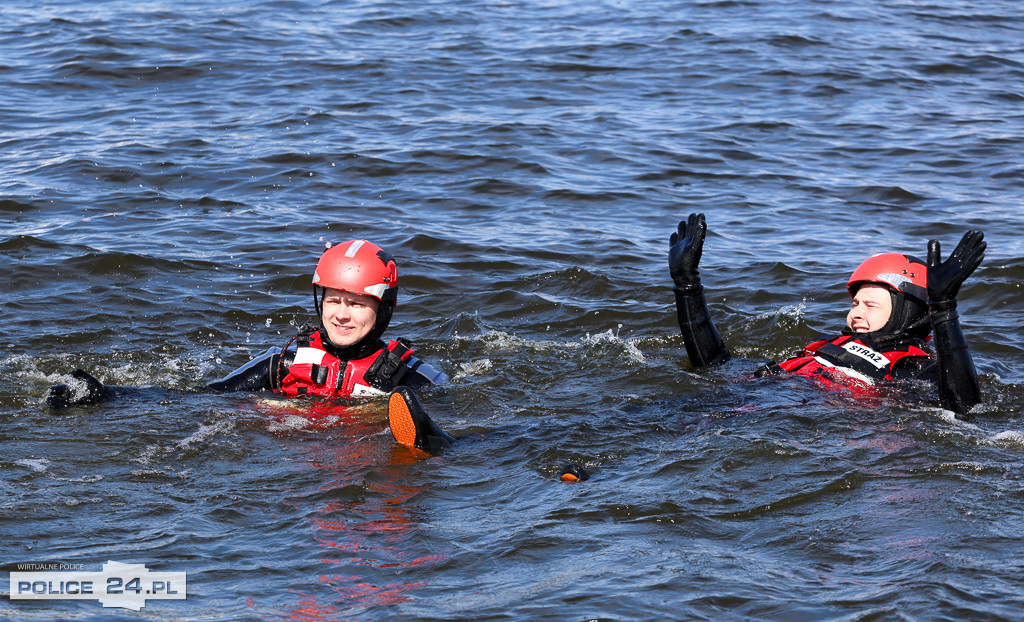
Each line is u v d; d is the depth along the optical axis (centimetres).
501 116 2697
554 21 3978
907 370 1162
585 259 1755
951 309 1051
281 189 2102
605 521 758
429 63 3244
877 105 2955
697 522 755
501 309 1527
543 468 875
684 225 1298
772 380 1164
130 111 2658
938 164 2414
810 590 646
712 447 908
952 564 674
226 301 1527
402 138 2473
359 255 1117
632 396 1135
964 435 945
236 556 703
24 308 1448
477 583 662
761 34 3753
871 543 713
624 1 4406
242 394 1106
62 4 4038
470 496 818
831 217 2034
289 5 4088
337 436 966
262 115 2642
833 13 4219
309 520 764
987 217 2017
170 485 835
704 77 3200
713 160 2411
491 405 1097
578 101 2894
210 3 4078
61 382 1157
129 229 1828
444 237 1838
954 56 3569
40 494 805
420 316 1499
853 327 1214
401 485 838
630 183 2227
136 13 3831
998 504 779
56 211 1909
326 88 2919
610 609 624
